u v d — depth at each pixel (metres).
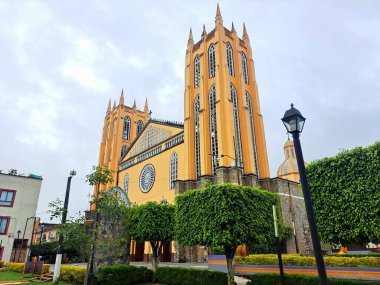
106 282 22.61
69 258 53.97
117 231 27.53
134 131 84.06
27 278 28.08
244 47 62.47
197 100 54.78
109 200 20.17
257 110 56.59
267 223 20.05
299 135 10.39
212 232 18.61
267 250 33.84
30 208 45.41
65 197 25.61
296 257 22.42
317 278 16.95
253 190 20.66
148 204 29.14
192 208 21.27
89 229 20.02
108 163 80.25
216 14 57.53
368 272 17.61
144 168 60.91
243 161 49.12
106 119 91.25
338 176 16.72
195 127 52.66
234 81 55.34
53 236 69.69
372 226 14.62
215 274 20.58
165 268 25.03
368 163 15.61
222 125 47.06
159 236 27.78
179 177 50.94
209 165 47.03
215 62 53.66
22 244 43.31
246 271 24.72
